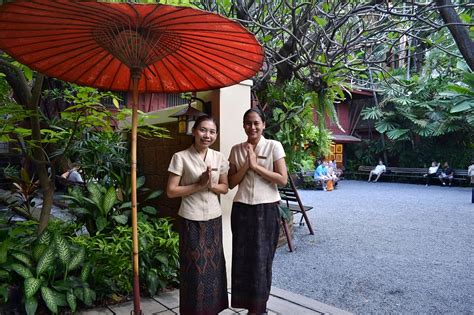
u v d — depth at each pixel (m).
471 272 3.93
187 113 3.11
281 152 2.35
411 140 16.36
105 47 1.82
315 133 5.89
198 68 2.14
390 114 16.06
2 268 2.49
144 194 4.50
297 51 4.57
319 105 5.20
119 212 3.76
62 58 1.97
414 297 3.24
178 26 1.65
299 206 5.95
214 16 1.50
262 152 2.36
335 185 13.97
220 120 3.21
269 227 2.34
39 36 1.72
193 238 2.21
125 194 3.98
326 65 4.50
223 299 2.34
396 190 12.80
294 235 5.65
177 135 3.91
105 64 2.11
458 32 2.56
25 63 1.93
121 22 1.61
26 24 1.59
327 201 9.65
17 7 1.42
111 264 2.93
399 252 4.72
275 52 4.59
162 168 4.19
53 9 1.44
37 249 2.68
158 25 1.63
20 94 3.67
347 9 5.40
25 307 2.39
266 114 5.29
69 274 2.81
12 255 2.60
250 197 2.32
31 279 2.46
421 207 8.58
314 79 4.96
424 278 3.74
